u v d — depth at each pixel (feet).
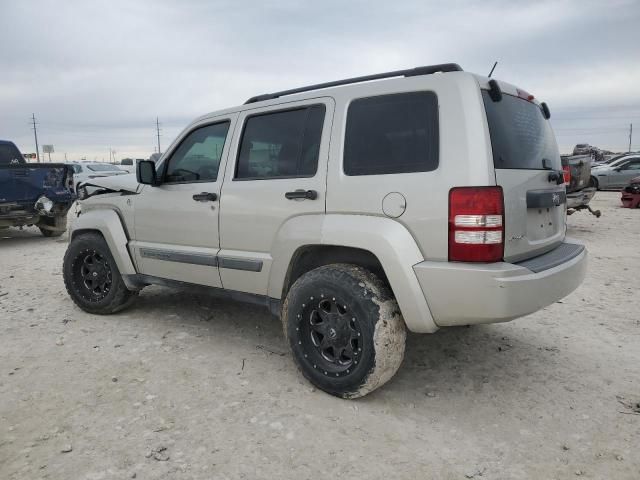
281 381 11.46
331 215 10.55
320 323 10.84
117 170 67.36
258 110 12.42
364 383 10.07
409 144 9.77
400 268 9.48
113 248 15.35
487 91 9.75
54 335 14.52
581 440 9.16
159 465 8.36
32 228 43.73
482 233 8.89
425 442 9.10
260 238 11.91
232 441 9.05
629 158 71.61
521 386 11.32
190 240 13.57
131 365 12.34
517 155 9.95
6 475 8.07
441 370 12.14
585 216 46.29
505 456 8.69
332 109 10.93
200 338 14.24
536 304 9.25
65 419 9.77
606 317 16.14
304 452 8.75
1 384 11.31
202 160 13.58
